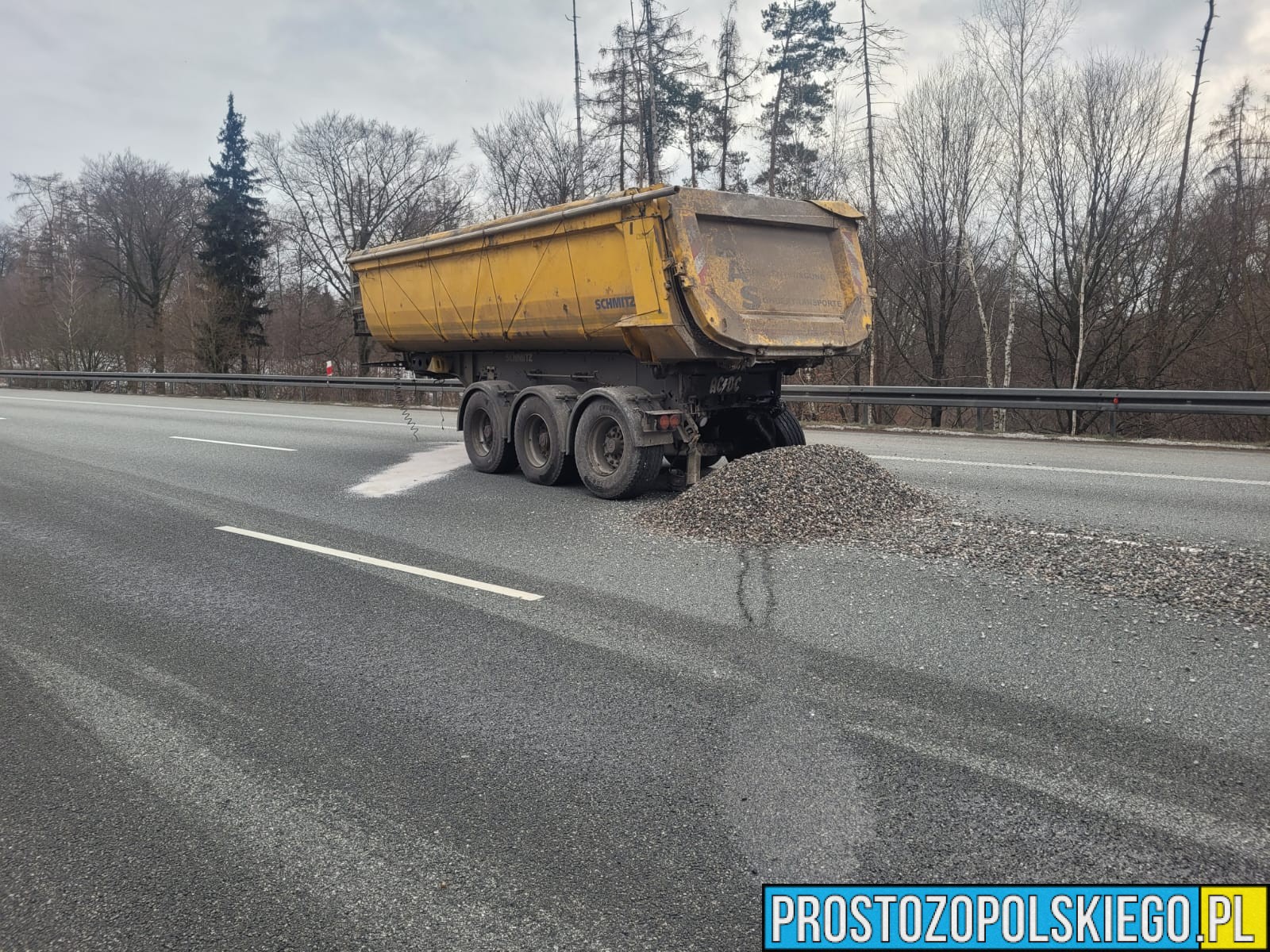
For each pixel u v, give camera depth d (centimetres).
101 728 364
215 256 3912
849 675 400
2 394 2712
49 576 593
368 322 1177
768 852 271
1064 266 2200
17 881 264
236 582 570
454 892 254
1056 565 559
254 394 2816
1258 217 2069
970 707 365
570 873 263
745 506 686
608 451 851
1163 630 446
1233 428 2059
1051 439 1297
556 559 615
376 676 412
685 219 736
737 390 863
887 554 600
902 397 1457
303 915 246
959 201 2267
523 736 350
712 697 381
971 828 280
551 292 858
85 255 4597
